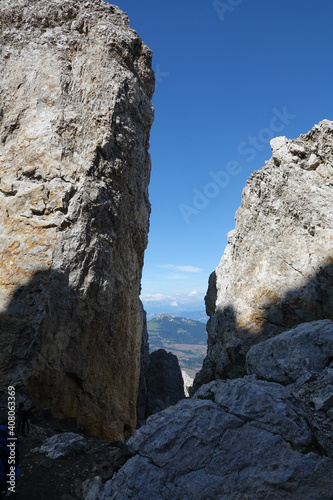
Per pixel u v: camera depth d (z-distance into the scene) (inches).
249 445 196.9
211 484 185.9
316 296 530.6
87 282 391.2
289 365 273.4
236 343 582.6
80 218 402.9
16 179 413.7
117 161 449.1
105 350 409.1
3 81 453.4
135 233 488.7
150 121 532.4
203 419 212.1
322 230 554.3
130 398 450.0
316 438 199.9
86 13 497.0
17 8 488.7
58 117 431.2
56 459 260.5
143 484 192.9
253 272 634.2
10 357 336.2
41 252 379.9
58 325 362.0
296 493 172.9
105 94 455.5
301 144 649.0
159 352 1166.3
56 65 459.8
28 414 311.1
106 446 309.6
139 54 534.3
